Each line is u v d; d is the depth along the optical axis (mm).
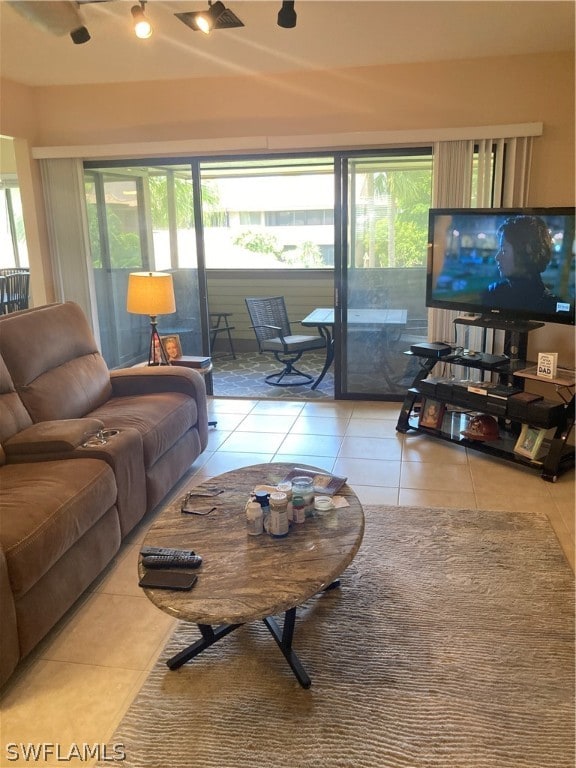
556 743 1744
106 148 4770
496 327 3781
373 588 2480
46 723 1863
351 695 1929
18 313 3305
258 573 1885
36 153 4879
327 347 5547
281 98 4496
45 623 2125
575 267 3406
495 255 3748
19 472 2518
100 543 2510
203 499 2352
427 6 3148
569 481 3459
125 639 2229
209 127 4664
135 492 2834
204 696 1940
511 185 4207
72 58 4027
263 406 5000
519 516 3053
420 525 2973
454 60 4156
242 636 2217
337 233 4754
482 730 1790
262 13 3215
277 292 7273
